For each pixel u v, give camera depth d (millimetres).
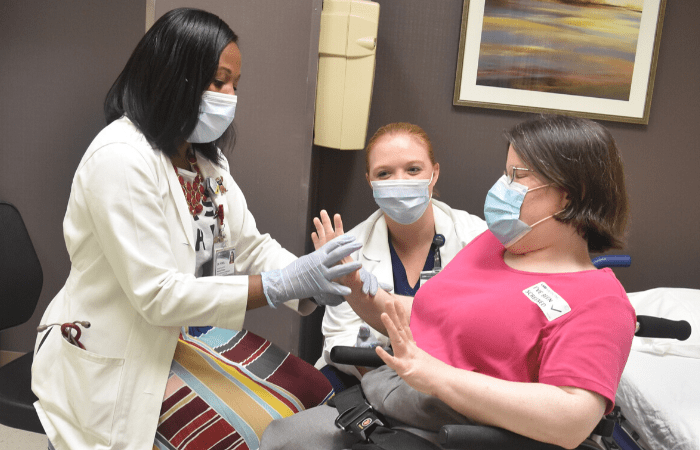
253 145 2230
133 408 1299
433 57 2543
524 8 2447
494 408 963
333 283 1304
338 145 2316
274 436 1204
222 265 1557
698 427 1535
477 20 2467
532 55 2479
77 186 1313
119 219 1249
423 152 1817
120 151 1275
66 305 1389
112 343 1315
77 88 2689
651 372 1847
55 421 1353
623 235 1130
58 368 1373
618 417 1357
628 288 2631
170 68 1323
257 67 2193
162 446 1314
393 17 2529
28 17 2643
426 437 1077
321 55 2256
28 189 2770
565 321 1010
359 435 1094
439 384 986
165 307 1259
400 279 1943
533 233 1117
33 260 1853
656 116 2533
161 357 1345
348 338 1778
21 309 1821
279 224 2264
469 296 1161
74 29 2650
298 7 2158
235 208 1682
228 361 1498
